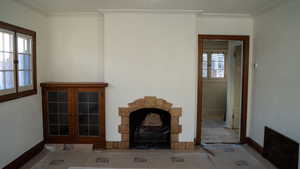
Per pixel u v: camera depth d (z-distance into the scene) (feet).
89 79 12.51
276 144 9.55
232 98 15.60
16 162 9.24
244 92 12.37
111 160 10.21
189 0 9.11
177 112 11.47
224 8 10.35
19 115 9.46
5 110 8.55
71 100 11.30
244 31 12.10
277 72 9.63
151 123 12.19
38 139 11.05
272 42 10.03
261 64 11.08
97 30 12.23
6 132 8.62
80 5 10.02
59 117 11.46
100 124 11.43
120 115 11.53
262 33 10.97
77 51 12.39
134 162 10.02
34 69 10.64
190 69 11.28
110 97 11.46
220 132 14.76
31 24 10.43
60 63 12.44
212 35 12.05
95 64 12.43
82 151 11.26
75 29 12.26
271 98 10.12
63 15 11.90
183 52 11.19
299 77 8.19
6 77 8.63
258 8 10.26
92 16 12.03
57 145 11.50
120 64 11.27
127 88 11.39
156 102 11.41
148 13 10.96
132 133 12.18
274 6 9.72
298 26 8.25
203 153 11.14
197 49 12.09
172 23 11.05
